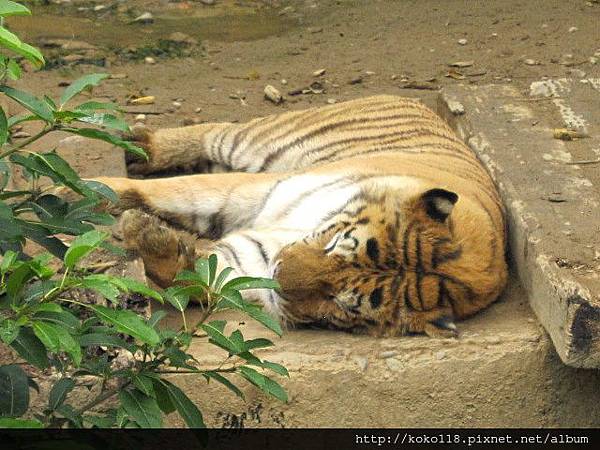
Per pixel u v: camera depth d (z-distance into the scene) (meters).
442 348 7.89
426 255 8.06
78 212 5.16
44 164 4.75
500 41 14.99
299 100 12.96
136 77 13.51
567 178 9.57
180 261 8.25
